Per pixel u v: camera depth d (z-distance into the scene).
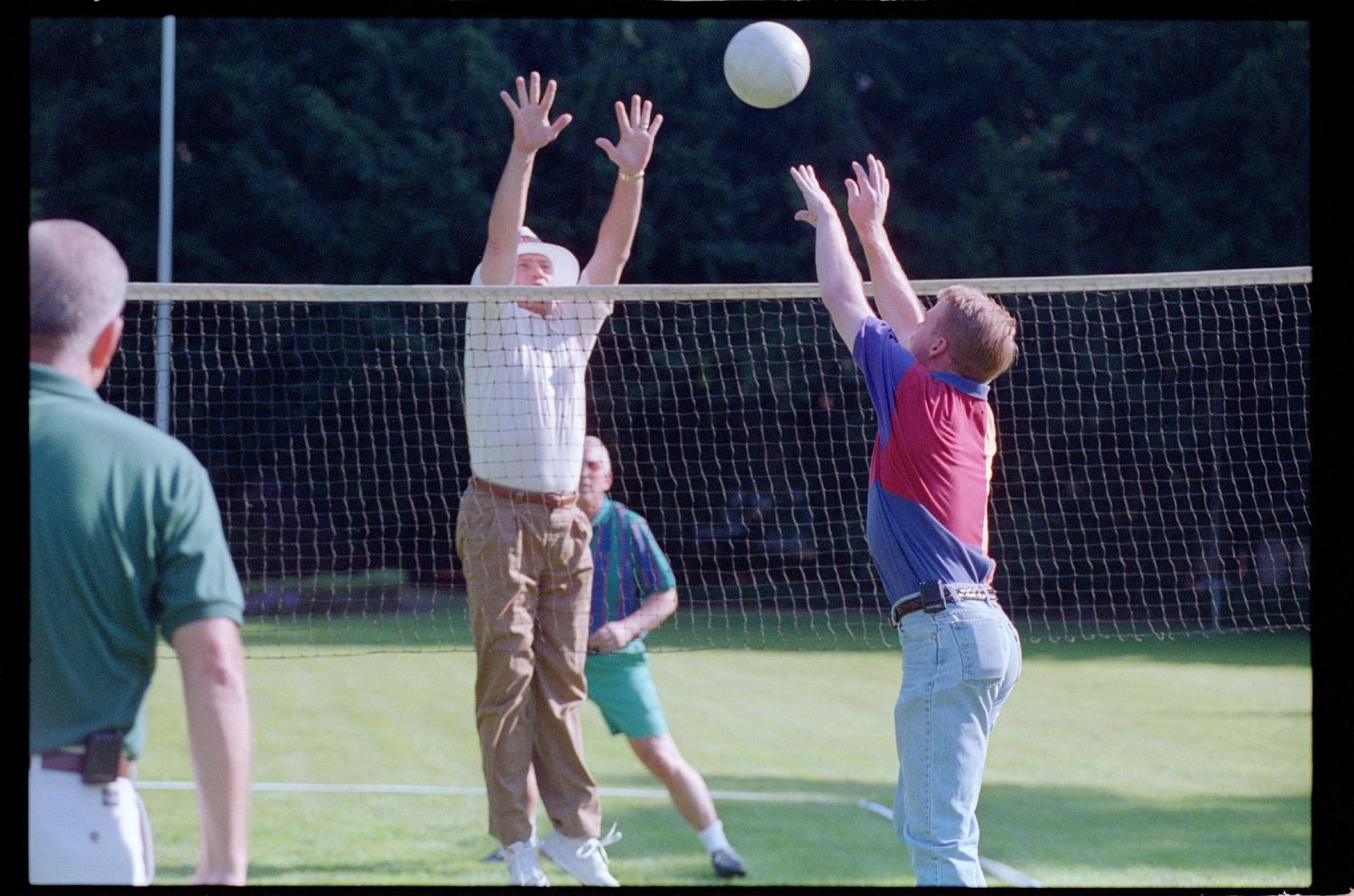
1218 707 11.77
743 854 6.63
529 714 5.60
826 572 18.94
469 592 5.55
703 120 26.30
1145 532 18.53
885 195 5.26
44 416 2.93
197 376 19.33
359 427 20.25
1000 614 4.55
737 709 11.61
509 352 5.66
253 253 26.28
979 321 4.64
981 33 26.77
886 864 6.45
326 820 7.20
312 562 18.81
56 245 3.00
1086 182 26.45
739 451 19.73
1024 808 7.71
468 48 26.41
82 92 26.28
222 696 2.90
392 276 26.11
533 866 5.39
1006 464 19.72
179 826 6.86
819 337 21.05
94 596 2.90
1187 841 6.89
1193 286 5.96
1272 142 25.14
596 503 6.81
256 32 26.69
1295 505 17.91
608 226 6.15
